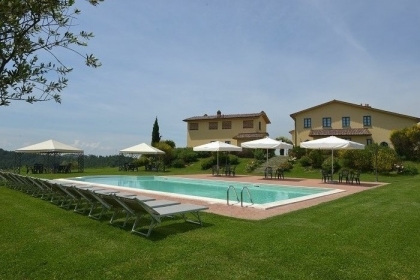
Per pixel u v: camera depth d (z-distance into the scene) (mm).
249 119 43844
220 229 6918
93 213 8906
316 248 5484
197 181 22438
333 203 10328
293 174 26891
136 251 5484
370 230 6648
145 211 6938
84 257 5215
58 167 29859
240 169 31672
